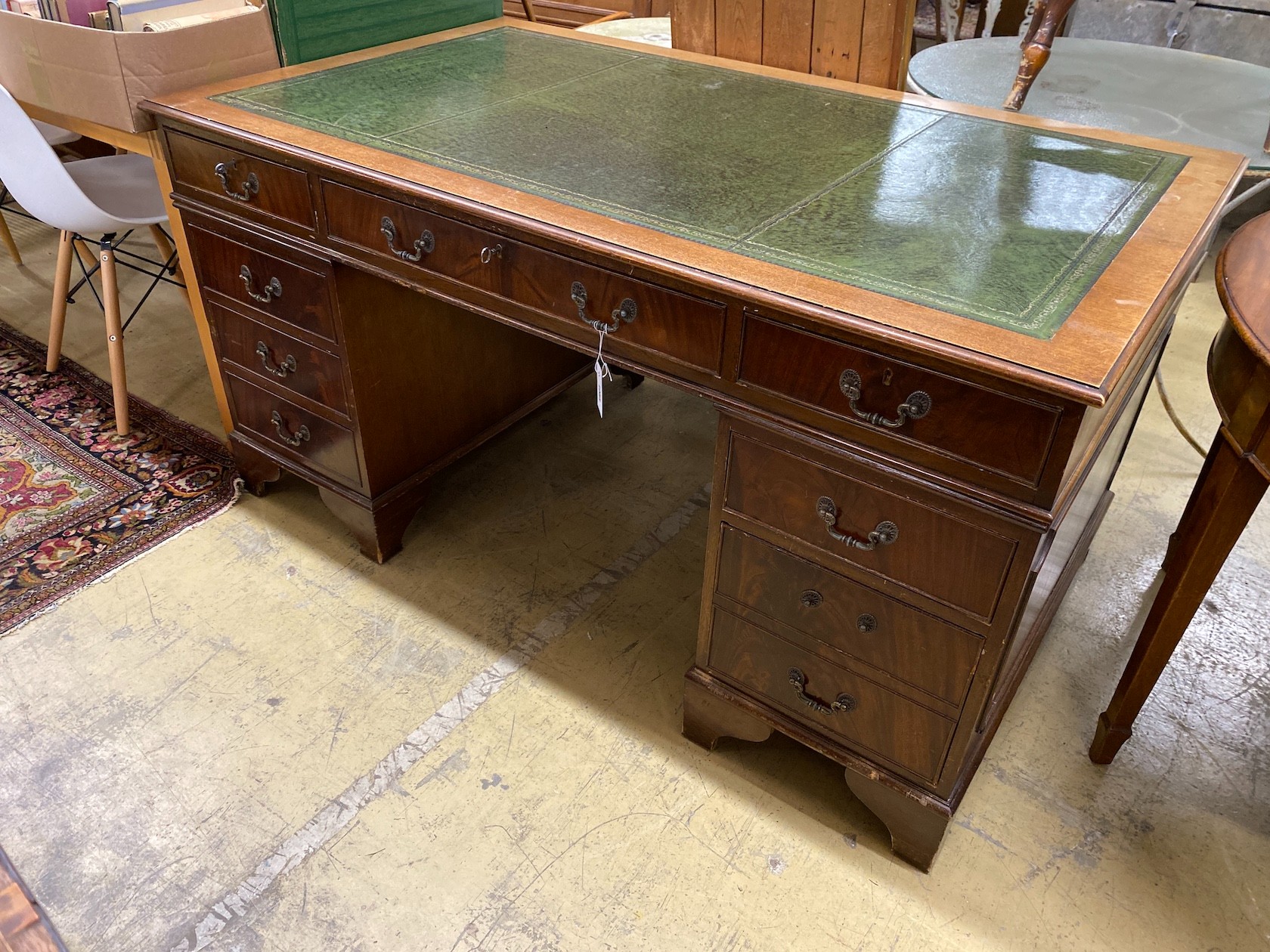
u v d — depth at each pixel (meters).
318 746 1.59
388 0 1.95
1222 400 1.28
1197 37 3.28
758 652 1.44
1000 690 1.37
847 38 1.80
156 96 1.67
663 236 1.21
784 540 1.29
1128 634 1.84
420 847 1.44
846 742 1.42
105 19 1.72
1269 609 1.88
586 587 1.93
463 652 1.77
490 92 1.73
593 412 2.48
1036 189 1.36
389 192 1.39
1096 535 2.08
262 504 2.11
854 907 1.38
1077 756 1.60
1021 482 1.04
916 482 1.11
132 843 1.44
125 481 2.14
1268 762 1.60
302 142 1.48
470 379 2.03
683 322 1.20
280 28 1.81
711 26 1.96
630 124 1.59
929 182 1.38
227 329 1.88
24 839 1.44
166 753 1.57
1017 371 0.95
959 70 2.43
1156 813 1.51
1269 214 1.45
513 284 1.34
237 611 1.84
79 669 1.71
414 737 1.61
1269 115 2.10
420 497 1.99
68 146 2.96
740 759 1.59
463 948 1.31
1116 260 1.16
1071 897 1.39
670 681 1.73
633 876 1.41
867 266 1.14
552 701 1.68
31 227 3.22
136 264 3.00
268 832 1.46
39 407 2.38
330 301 1.63
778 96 1.74
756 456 1.25
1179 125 2.04
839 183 1.37
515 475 2.24
